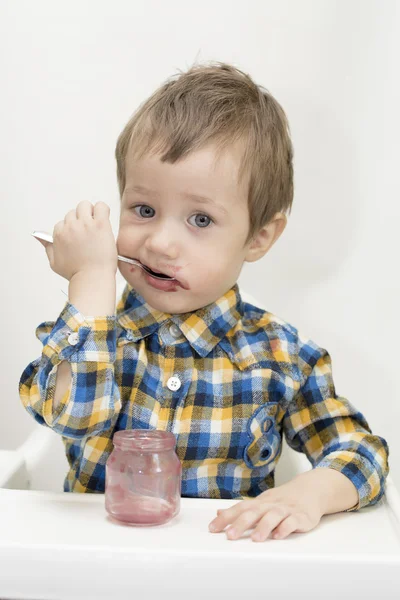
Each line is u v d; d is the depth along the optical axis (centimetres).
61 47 130
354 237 128
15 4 129
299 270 129
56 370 75
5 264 134
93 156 131
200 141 84
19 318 135
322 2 125
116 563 58
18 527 63
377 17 124
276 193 94
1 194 133
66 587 58
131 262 85
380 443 86
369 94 126
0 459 97
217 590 58
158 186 83
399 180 126
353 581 58
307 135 127
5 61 130
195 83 91
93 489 87
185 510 72
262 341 94
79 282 78
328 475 77
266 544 62
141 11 128
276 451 92
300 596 58
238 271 91
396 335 129
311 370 95
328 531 68
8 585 58
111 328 77
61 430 75
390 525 71
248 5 126
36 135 132
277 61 127
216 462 88
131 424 86
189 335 90
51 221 133
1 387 135
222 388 90
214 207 84
